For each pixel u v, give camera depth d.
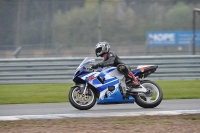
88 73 33.16
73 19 64.38
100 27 61.22
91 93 33.56
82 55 62.50
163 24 66.69
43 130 24.53
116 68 33.75
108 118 28.94
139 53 64.38
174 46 66.44
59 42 62.84
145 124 26.31
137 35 66.00
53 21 63.50
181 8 67.69
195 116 29.58
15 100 42.09
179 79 57.66
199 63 58.00
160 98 33.97
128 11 66.50
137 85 33.56
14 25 62.12
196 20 67.31
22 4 62.91
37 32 62.62
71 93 33.22
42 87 52.53
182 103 37.78
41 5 63.62
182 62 57.69
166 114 30.62
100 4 62.09
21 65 56.00
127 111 32.84
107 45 33.59
